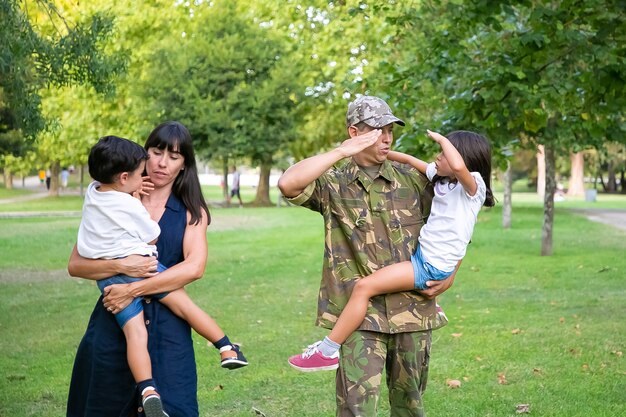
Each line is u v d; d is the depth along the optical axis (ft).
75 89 116.57
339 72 96.94
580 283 43.24
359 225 13.67
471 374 23.61
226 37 117.80
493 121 30.68
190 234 12.87
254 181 265.34
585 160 192.34
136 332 12.21
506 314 33.71
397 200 13.91
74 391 12.86
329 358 13.60
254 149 120.98
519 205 127.95
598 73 29.19
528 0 29.94
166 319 12.57
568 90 30.50
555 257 55.16
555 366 24.26
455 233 13.51
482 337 28.73
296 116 124.98
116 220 12.19
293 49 118.11
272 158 130.21
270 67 120.26
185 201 12.97
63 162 136.56
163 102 117.29
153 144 12.83
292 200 13.47
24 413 20.72
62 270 51.47
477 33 33.83
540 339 28.09
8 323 33.73
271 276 47.67
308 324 32.63
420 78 35.29
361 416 13.44
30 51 35.63
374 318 13.58
